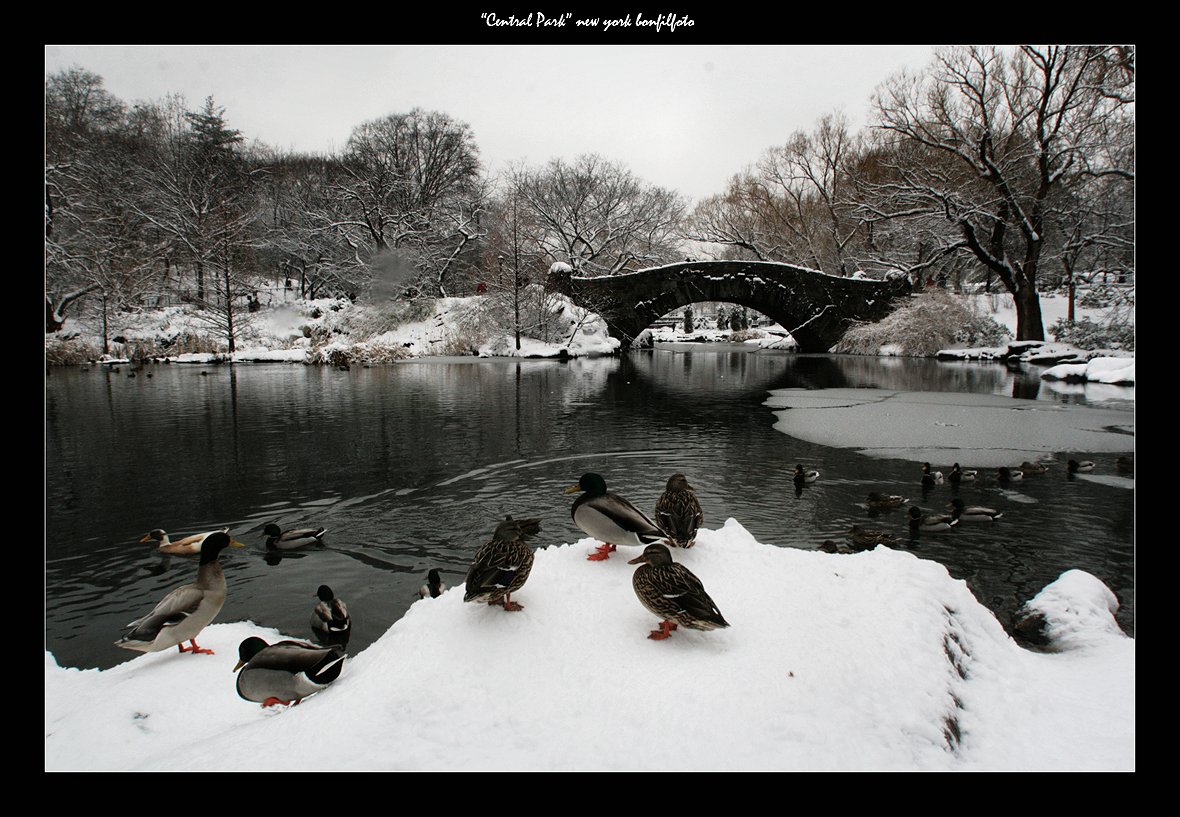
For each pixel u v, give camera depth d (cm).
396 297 5484
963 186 4122
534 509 1151
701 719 340
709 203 6938
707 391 2808
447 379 3341
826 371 3738
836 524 1077
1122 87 3403
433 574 816
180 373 3616
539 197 6425
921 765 336
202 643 645
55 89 5066
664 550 422
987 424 1956
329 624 666
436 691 365
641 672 377
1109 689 444
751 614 441
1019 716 402
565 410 2252
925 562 523
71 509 1158
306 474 1385
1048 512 1126
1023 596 809
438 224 6088
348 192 5675
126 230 5022
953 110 3944
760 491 1265
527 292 5203
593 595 470
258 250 5859
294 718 367
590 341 5094
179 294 5081
